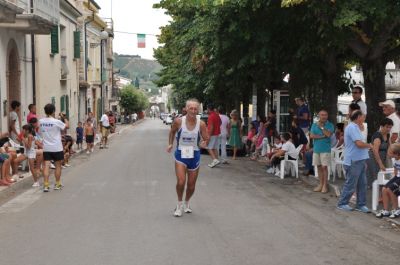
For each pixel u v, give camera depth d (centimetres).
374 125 1405
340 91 1900
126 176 1473
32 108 1605
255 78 1905
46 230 817
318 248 712
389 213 902
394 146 898
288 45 1522
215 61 1742
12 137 1611
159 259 655
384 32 1270
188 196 933
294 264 639
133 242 737
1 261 655
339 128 1391
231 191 1191
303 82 1888
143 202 1046
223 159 1809
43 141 1208
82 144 2641
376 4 1109
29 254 685
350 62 1803
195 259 655
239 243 733
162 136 4181
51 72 2580
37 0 1750
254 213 942
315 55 1509
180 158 902
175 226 834
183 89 3491
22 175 1405
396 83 2727
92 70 4406
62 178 1455
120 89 8088
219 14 1392
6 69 1783
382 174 949
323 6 1156
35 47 2200
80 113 3644
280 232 800
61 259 660
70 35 3161
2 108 1722
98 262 645
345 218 906
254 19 1395
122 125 6838
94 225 845
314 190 1194
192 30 1723
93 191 1200
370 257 674
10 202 1073
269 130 1884
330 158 1177
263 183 1323
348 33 1263
